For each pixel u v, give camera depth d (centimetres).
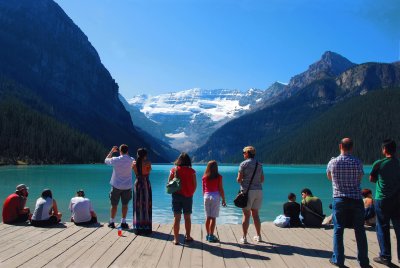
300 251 973
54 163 13288
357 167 827
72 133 15850
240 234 1181
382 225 866
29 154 12875
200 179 5897
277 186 4959
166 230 1217
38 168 9688
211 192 1070
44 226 1246
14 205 1298
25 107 15812
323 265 852
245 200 1030
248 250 980
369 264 844
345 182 830
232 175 7331
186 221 1046
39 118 15112
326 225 1369
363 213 827
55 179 5600
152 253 938
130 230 1202
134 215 1150
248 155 1063
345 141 857
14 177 6012
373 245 1055
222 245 1031
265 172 9256
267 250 983
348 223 841
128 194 1223
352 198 822
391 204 851
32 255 904
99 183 4884
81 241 1047
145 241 1059
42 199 1273
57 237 1092
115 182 1214
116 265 835
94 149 15562
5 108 14375
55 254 914
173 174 1044
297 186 4938
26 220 1317
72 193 3600
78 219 1270
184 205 1040
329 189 4484
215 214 1063
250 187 1042
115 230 1198
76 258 884
